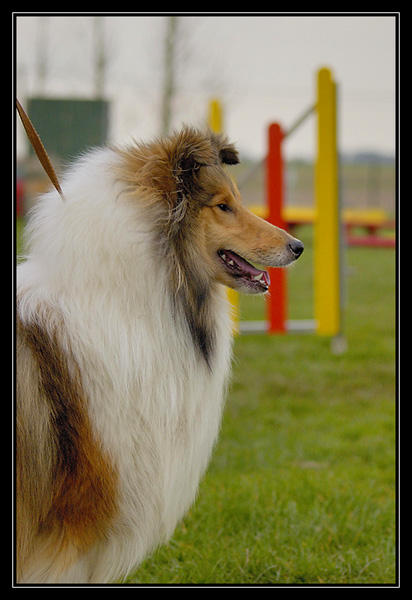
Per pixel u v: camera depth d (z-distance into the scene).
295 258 3.75
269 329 9.53
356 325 12.45
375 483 5.71
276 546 4.58
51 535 3.15
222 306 3.79
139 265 3.31
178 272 3.41
